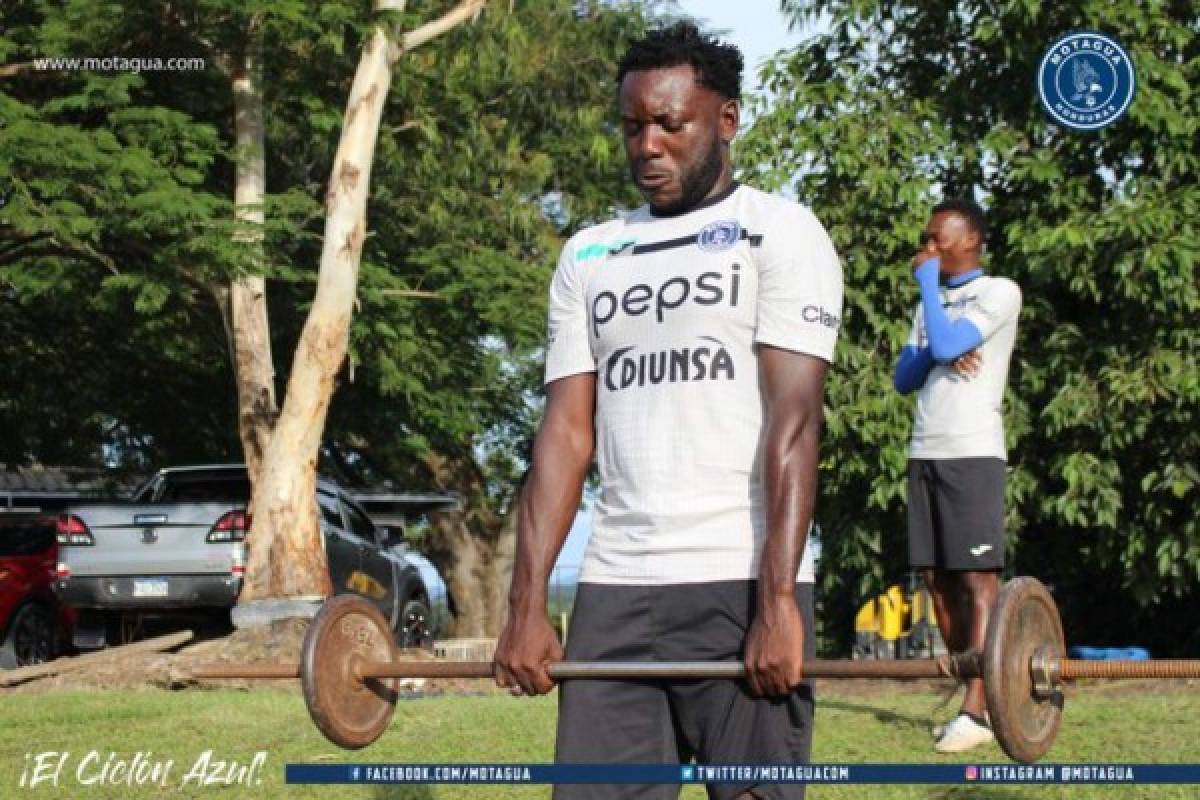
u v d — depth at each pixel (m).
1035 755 3.91
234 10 17.89
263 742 9.36
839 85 15.82
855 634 16.84
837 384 14.99
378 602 19.41
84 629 18.16
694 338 4.30
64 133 17.14
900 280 15.19
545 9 29.11
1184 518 14.93
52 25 18.58
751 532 4.25
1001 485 8.38
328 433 26.91
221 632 18.70
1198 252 14.08
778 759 4.16
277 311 23.47
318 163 25.77
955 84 15.96
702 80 4.38
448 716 10.37
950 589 8.66
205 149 18.88
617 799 4.25
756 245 4.29
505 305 23.05
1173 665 3.80
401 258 24.08
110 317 22.94
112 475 28.06
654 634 4.29
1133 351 14.64
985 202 15.79
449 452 30.77
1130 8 14.91
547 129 30.12
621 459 4.35
